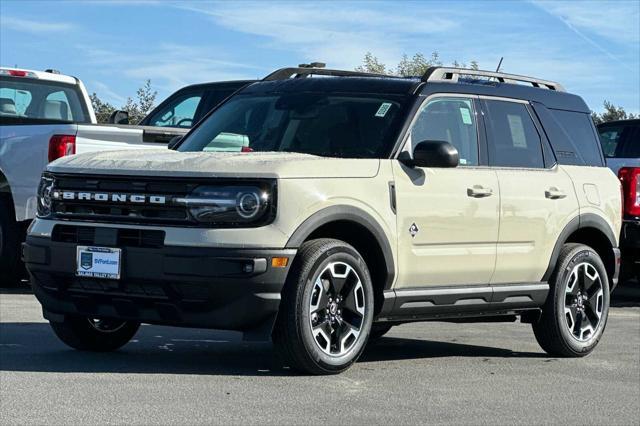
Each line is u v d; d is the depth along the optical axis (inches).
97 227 290.5
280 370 301.4
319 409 254.7
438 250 323.0
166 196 283.3
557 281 361.1
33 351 323.6
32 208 482.3
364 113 326.6
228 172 281.7
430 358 348.8
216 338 369.1
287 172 285.3
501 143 350.6
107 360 310.7
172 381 279.1
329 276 291.0
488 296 339.9
